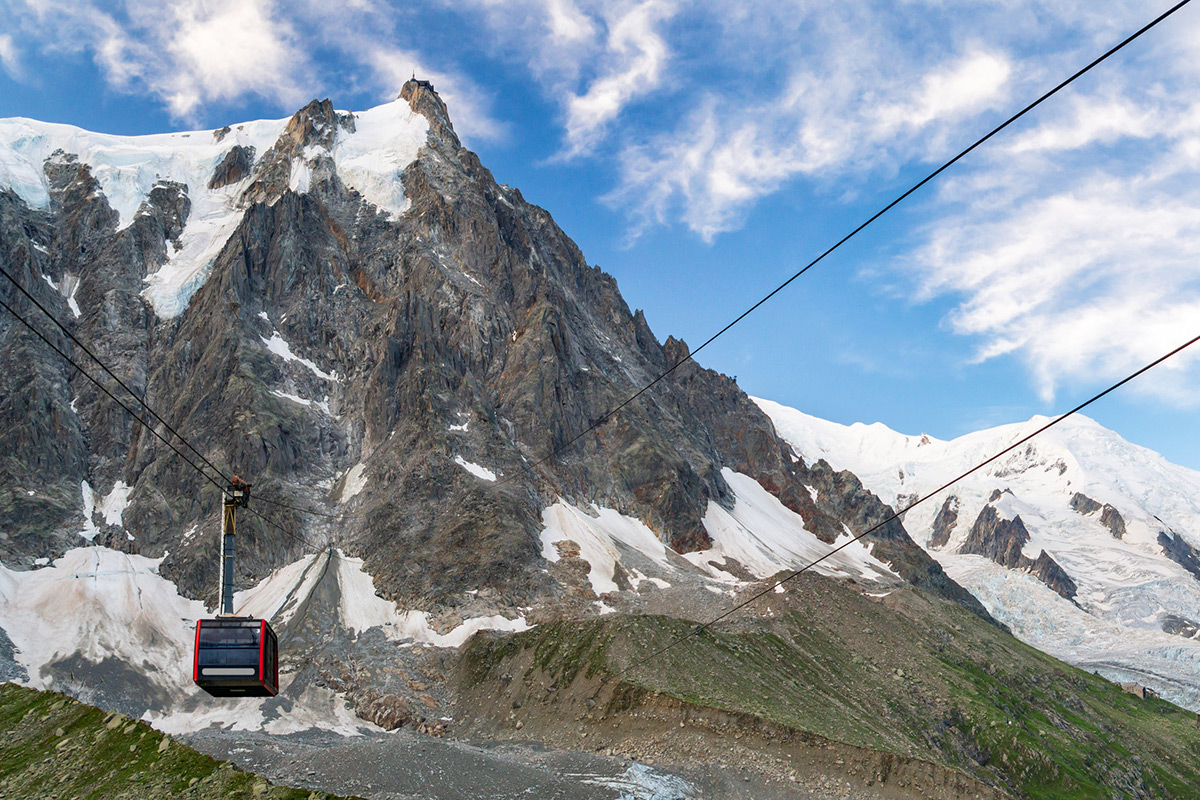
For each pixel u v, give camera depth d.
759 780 97.94
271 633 57.34
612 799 85.38
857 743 104.75
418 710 121.19
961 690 148.00
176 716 118.31
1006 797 97.00
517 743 109.62
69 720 76.12
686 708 108.75
